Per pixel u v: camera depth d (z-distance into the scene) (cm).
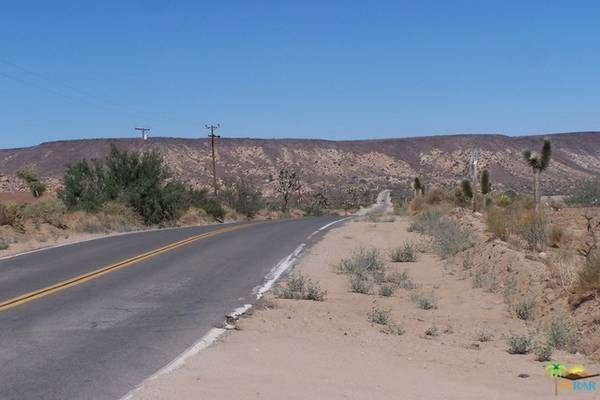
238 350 1023
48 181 11225
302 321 1255
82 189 3975
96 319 1251
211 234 3180
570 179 14488
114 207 3834
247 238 2959
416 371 944
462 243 2272
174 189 4434
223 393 805
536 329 1238
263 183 15288
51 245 2611
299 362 962
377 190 15800
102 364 939
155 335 1125
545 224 2164
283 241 2830
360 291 1627
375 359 1002
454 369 969
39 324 1202
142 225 3981
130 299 1461
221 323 1226
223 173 16288
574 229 2398
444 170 18012
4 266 1980
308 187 16125
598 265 1306
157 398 784
